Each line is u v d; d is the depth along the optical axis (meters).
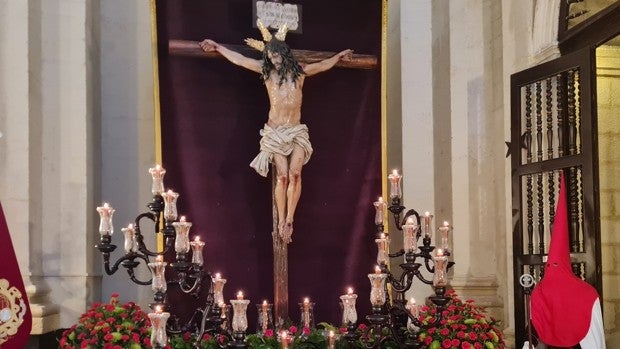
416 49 6.56
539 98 5.11
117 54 6.18
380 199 5.19
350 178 5.93
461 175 6.00
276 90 5.47
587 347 4.39
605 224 6.48
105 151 6.10
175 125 5.61
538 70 5.07
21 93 5.04
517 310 5.10
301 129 5.47
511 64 5.71
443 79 6.27
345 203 5.91
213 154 5.68
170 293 5.48
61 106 5.39
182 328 4.61
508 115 5.71
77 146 5.39
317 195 5.86
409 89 6.53
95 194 5.80
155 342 3.38
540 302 4.54
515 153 5.24
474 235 5.97
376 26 6.03
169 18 5.62
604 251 6.45
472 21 6.11
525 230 5.52
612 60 6.63
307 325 5.02
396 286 4.51
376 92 6.00
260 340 4.73
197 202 5.61
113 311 4.65
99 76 6.05
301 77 5.52
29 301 4.83
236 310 3.87
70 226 5.32
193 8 5.68
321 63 5.65
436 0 6.46
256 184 5.75
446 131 6.17
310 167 5.87
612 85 6.63
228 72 5.76
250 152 5.76
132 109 6.18
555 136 5.26
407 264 4.29
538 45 5.35
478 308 4.98
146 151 6.18
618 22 4.60
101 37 6.13
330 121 5.93
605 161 6.55
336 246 5.86
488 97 6.05
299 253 5.79
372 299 3.99
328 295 5.81
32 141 5.12
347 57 5.76
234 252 5.66
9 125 5.02
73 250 5.31
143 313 4.80
